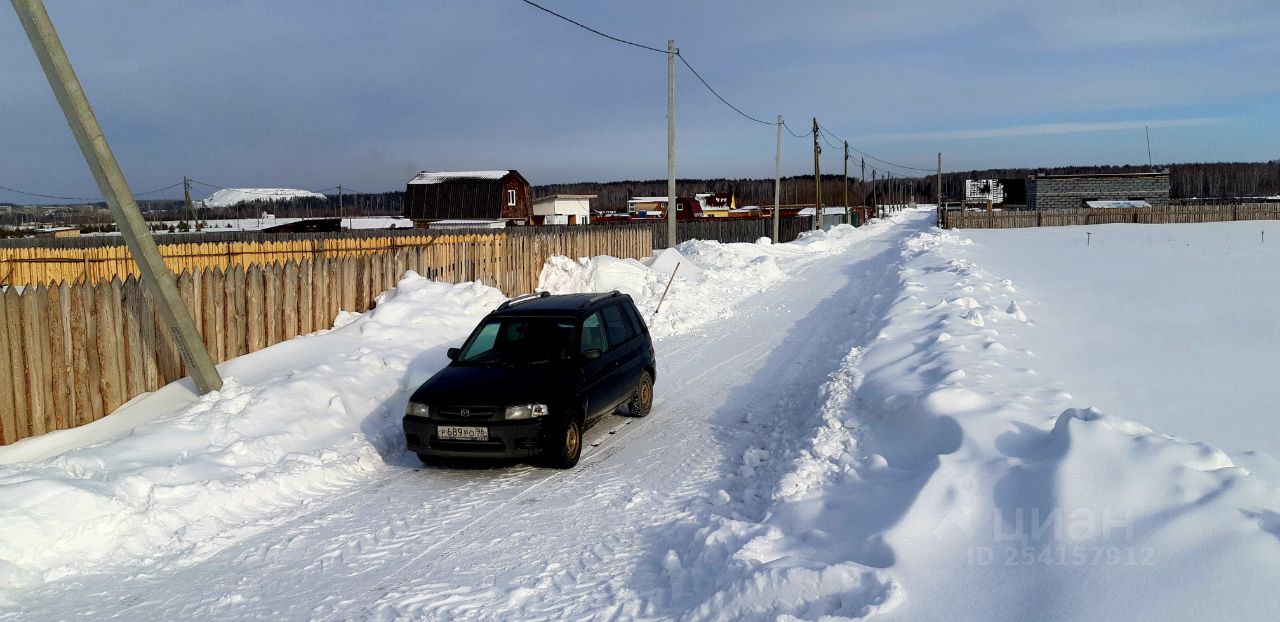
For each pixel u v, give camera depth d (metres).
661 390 11.06
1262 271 20.11
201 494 6.48
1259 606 3.30
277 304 11.21
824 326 15.80
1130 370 8.93
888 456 6.27
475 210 58.62
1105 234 44.75
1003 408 6.30
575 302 9.23
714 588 4.62
